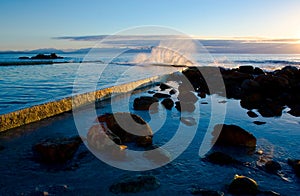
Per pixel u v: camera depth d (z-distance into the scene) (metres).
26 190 3.47
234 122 7.34
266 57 52.81
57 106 7.55
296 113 8.38
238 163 4.49
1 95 9.83
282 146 5.37
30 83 13.51
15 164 4.27
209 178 3.94
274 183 3.82
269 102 9.49
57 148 4.43
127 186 3.50
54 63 33.59
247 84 12.41
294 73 15.22
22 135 5.66
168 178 3.92
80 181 3.76
